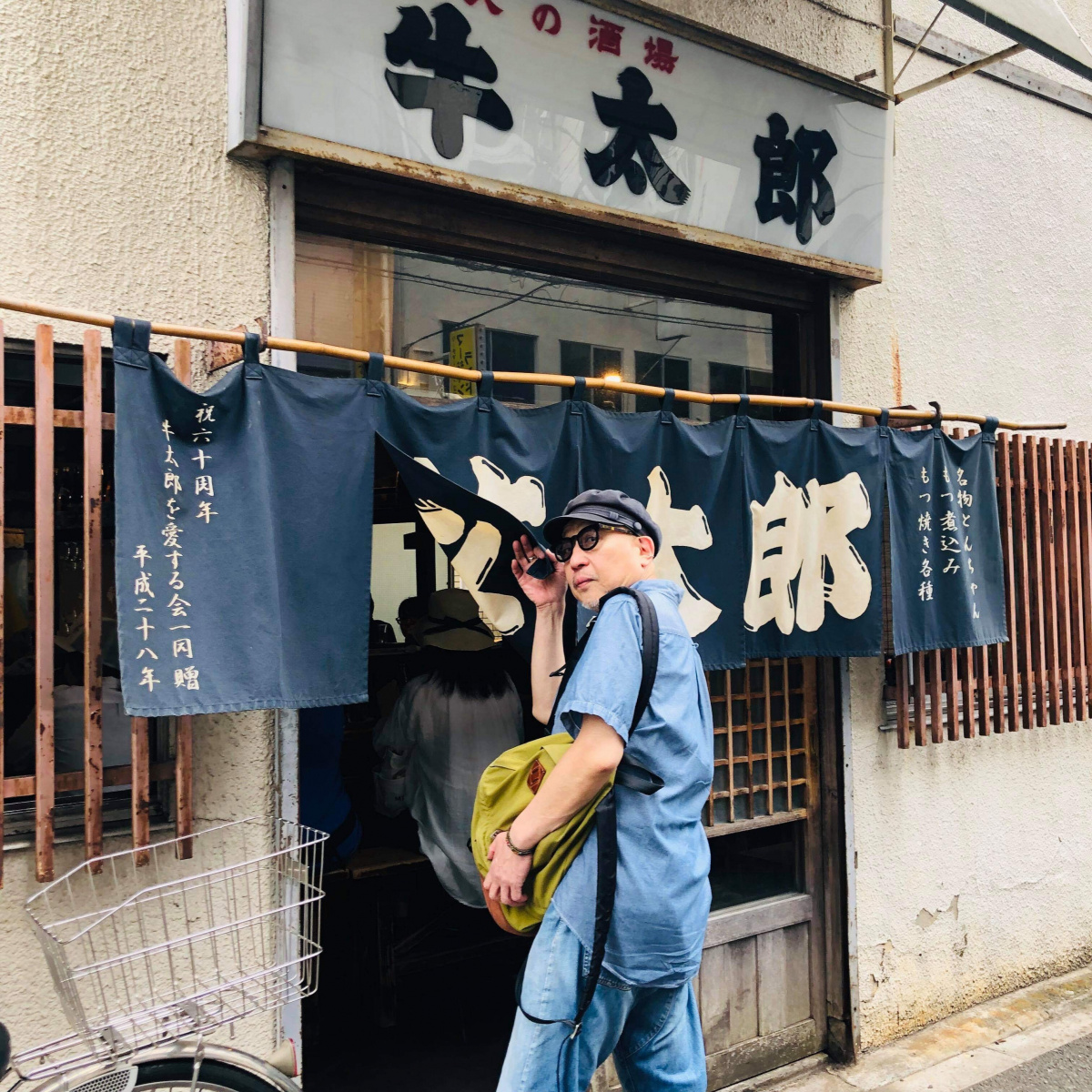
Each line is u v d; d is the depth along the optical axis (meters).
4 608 2.04
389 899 3.87
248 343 2.17
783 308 3.81
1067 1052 3.79
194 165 2.46
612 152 3.02
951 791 4.15
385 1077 3.60
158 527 2.04
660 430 2.86
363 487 2.34
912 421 3.62
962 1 2.95
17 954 2.15
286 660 2.20
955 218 4.31
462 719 3.48
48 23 2.27
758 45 3.27
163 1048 1.97
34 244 2.24
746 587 3.02
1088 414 4.82
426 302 2.98
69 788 2.11
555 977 1.96
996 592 3.66
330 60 2.48
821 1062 3.72
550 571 2.55
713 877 3.58
